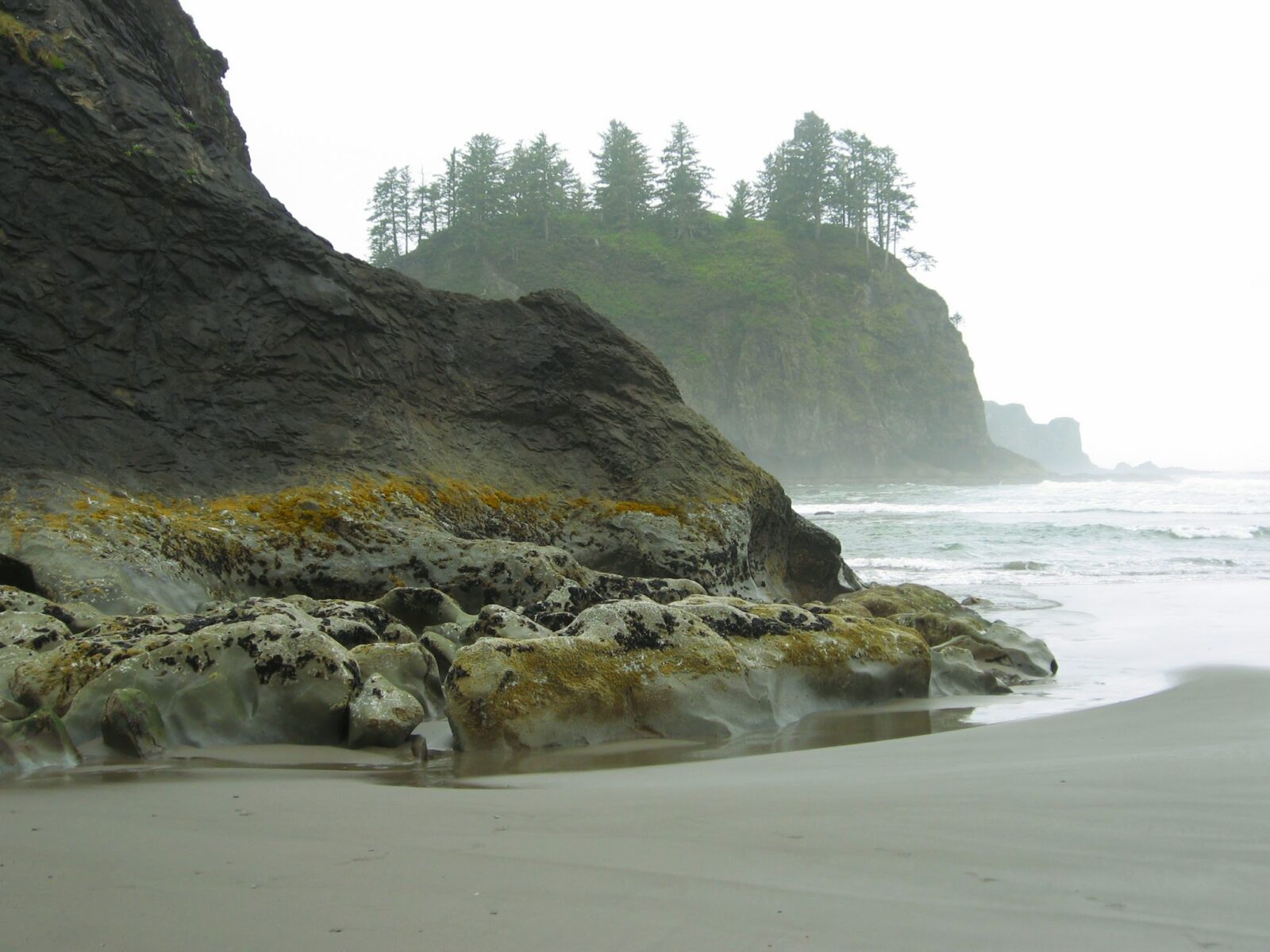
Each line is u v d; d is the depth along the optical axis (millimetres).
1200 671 10242
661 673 7551
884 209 124125
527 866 3623
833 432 107938
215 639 6906
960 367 118938
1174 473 155250
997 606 16156
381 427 14867
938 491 72375
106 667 6824
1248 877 3449
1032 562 22953
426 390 16047
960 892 3324
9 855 3797
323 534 12641
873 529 32250
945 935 2971
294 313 14781
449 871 3570
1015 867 3568
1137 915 3121
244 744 6605
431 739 7047
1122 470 163125
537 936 2975
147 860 3729
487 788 5406
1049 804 4453
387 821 4359
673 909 3180
